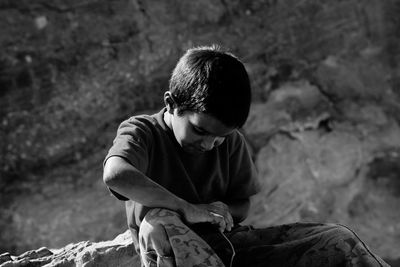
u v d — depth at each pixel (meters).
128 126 2.53
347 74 7.83
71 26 7.22
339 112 7.79
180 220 2.35
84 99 7.19
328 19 7.79
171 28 7.40
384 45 7.96
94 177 7.12
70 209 6.93
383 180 7.68
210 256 2.30
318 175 7.48
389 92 7.86
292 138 7.61
